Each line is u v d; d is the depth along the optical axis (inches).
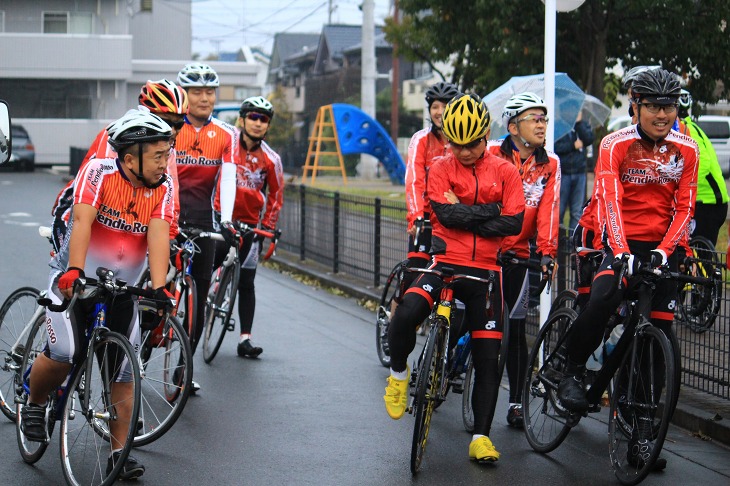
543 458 213.3
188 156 272.4
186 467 200.4
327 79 2171.5
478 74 612.1
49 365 188.4
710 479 198.2
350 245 482.3
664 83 194.9
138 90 1670.8
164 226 184.9
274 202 314.0
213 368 295.1
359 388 272.5
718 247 506.0
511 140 238.2
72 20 1545.3
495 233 202.8
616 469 198.1
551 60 281.0
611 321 215.3
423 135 266.4
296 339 344.2
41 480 190.1
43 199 928.9
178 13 1797.5
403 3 606.2
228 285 300.7
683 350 264.2
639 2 514.9
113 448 181.8
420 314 204.7
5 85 1535.4
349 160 1850.4
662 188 204.5
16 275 463.2
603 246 212.7
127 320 191.8
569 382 208.8
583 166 489.4
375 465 204.4
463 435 231.1
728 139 904.3
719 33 530.0
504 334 227.1
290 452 212.2
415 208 258.8
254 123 298.7
